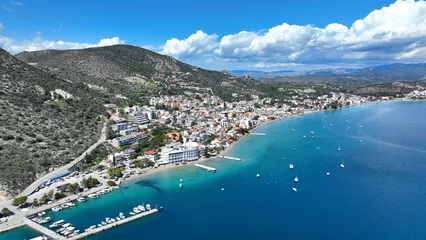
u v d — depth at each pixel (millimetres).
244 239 145625
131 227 155875
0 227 150875
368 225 156875
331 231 151750
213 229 154500
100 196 192875
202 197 193500
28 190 188000
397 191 198250
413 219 161750
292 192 199875
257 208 177625
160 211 174125
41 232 148125
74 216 165875
